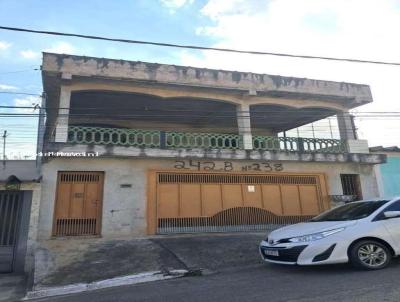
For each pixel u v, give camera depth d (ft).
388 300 15.75
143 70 41.55
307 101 50.52
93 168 38.83
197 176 42.63
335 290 18.02
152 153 39.65
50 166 37.60
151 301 19.03
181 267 26.99
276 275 23.02
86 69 39.55
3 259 33.76
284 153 45.16
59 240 36.04
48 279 25.62
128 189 39.55
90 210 38.29
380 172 51.47
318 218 26.07
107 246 33.96
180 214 40.91
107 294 21.58
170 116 55.52
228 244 34.42
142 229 39.06
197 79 43.70
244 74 46.03
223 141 44.70
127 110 52.70
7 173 39.81
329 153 47.50
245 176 44.52
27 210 35.27
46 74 38.81
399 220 23.02
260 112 55.11
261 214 44.14
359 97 51.19
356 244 21.97
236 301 17.63
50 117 46.19
